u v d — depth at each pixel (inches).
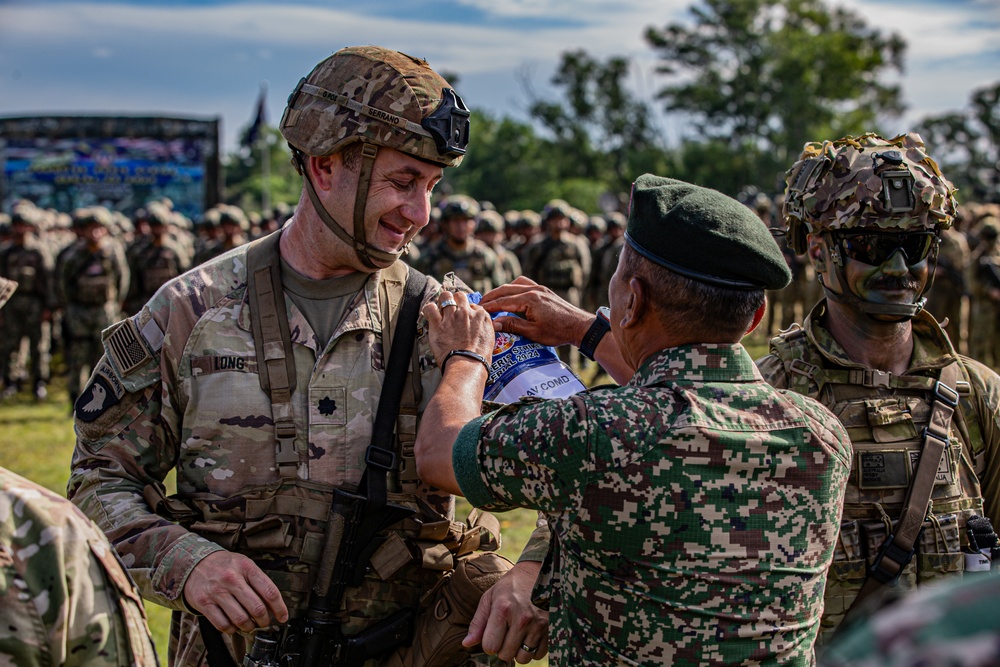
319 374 82.7
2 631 49.2
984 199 864.3
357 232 80.7
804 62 1968.5
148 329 82.4
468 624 80.7
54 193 1051.3
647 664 64.2
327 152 78.8
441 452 72.4
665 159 2192.4
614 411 65.0
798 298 544.4
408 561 82.3
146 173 1054.4
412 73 79.7
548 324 88.9
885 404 89.5
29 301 455.8
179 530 77.8
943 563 87.5
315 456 81.7
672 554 63.5
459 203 427.2
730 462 64.1
